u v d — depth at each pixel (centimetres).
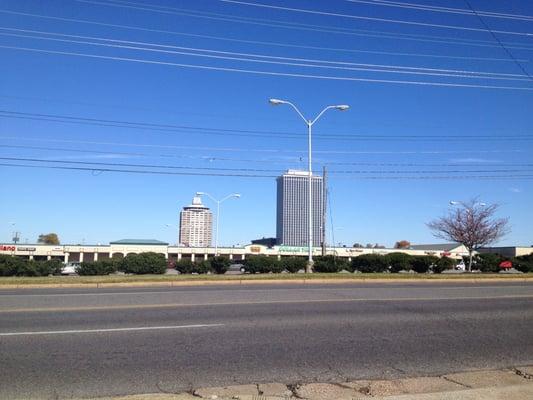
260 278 2498
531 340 1012
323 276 2612
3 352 863
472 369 802
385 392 669
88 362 806
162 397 638
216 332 1040
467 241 5250
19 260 3341
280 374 758
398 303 1500
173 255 10544
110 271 3412
